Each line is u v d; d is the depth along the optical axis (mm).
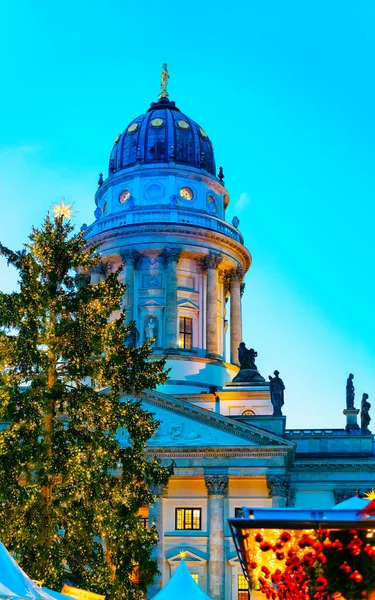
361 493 101312
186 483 96375
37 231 55344
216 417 95062
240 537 19391
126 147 133500
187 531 94125
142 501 52344
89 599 40156
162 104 140750
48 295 52656
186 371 116125
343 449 106750
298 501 102062
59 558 47312
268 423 99750
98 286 54812
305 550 18641
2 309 51969
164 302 121188
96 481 49500
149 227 121625
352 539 18594
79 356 52281
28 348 51219
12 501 47062
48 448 49625
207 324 121188
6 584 24203
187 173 128750
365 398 109812
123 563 49875
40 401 49969
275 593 19344
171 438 95312
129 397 96812
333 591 18547
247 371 112062
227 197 135625
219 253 124062
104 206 133250
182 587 46094
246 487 95375
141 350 55688
